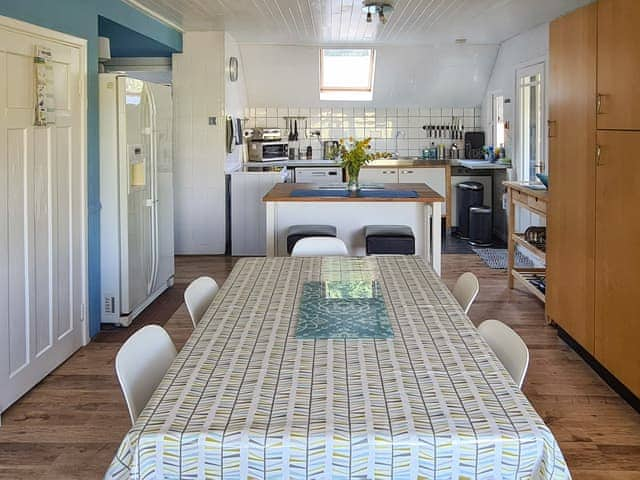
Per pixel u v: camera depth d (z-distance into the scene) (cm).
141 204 514
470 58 864
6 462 289
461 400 168
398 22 658
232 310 252
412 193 546
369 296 269
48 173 381
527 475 151
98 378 386
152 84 537
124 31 572
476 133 934
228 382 181
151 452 150
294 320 238
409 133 966
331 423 155
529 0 539
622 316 343
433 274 312
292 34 744
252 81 898
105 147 469
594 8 373
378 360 196
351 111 956
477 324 488
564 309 437
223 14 611
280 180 742
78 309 432
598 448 301
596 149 373
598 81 369
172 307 541
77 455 296
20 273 350
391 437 150
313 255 390
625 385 342
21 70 347
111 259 479
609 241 358
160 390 176
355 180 552
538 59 677
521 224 745
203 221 752
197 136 737
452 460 149
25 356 359
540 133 677
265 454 149
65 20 405
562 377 386
